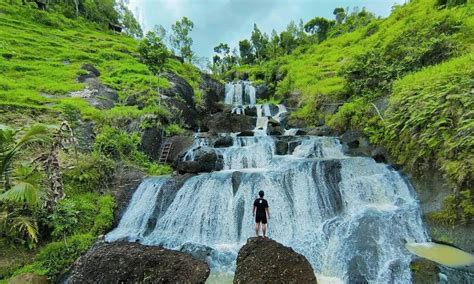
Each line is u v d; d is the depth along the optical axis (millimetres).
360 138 13039
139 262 6770
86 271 6750
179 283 6359
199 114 22641
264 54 61844
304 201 9695
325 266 7547
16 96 14336
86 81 19953
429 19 15344
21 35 26859
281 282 6199
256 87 33344
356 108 14391
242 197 9930
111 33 47094
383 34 25469
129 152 13664
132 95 18875
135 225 10164
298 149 14125
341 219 8766
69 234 8945
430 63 13000
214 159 12656
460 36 13094
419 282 6121
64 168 11008
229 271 7547
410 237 7836
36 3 40188
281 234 9117
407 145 10078
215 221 9664
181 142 15578
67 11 45219
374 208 8945
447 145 8398
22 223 7852
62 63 23234
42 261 7770
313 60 32938
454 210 7734
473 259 6660
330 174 10266
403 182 9578
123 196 11156
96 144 12852
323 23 55250
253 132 17312
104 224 9758
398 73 13625
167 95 20672
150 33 20453
